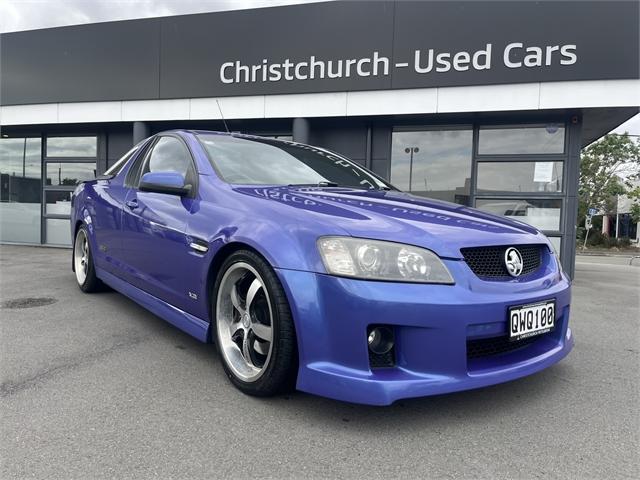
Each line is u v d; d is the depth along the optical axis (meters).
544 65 6.86
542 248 2.66
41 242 10.52
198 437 2.04
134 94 8.79
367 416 2.26
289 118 8.11
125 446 1.96
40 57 9.32
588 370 3.01
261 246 2.26
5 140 10.64
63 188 10.31
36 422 2.15
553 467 1.88
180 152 3.38
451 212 2.67
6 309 4.21
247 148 3.42
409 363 2.03
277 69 7.95
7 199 10.73
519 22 6.89
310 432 2.10
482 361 2.25
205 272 2.66
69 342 3.29
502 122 7.61
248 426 2.14
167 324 3.78
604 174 26.72
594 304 5.48
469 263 2.20
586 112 7.17
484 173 7.77
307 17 7.74
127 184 3.93
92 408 2.29
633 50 6.60
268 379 2.28
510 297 2.19
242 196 2.64
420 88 7.36
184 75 8.48
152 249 3.26
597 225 38.16
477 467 1.87
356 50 7.55
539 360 2.37
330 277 2.04
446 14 7.15
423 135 8.02
